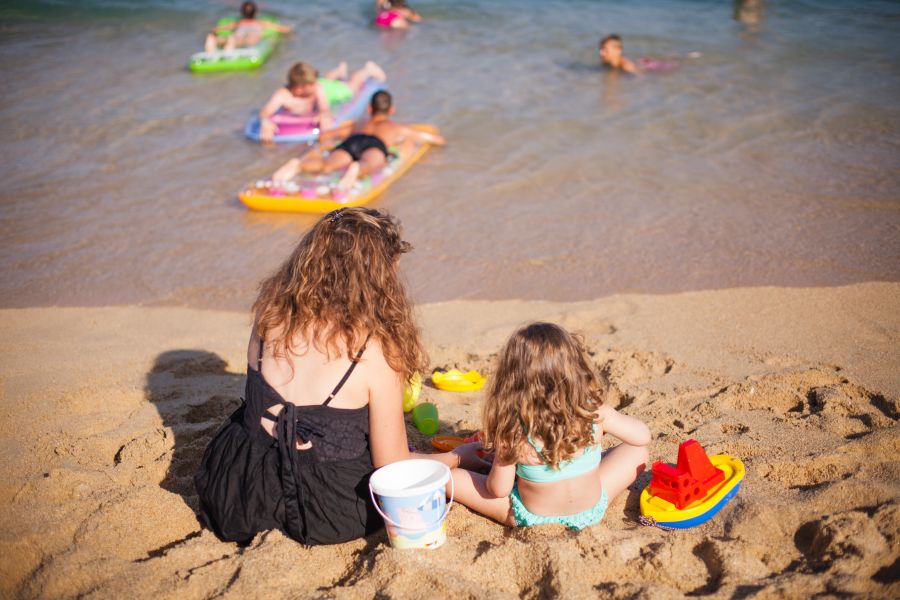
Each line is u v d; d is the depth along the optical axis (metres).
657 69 10.38
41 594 2.55
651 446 3.36
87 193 7.21
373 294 2.73
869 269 5.42
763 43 11.29
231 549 2.81
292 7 14.04
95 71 10.87
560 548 2.60
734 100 9.20
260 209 6.93
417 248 6.08
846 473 3.05
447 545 2.76
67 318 5.09
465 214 6.66
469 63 10.89
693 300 4.99
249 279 5.70
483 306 5.12
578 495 2.79
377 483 2.67
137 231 6.50
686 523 2.82
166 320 5.06
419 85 10.05
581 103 9.30
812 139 7.97
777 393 3.74
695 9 13.25
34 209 6.86
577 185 7.17
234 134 8.70
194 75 10.73
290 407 2.70
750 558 2.58
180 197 7.16
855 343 4.26
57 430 3.60
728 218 6.39
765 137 8.09
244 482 2.79
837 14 12.55
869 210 6.41
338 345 2.70
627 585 2.46
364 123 8.75
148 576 2.60
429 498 2.60
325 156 7.76
